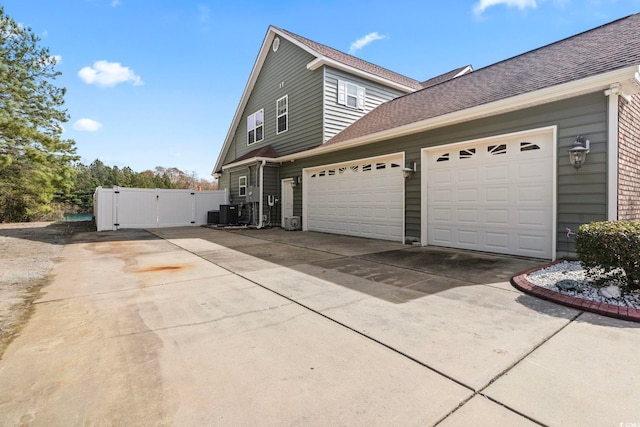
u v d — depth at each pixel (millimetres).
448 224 7273
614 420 1716
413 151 7855
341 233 10398
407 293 4020
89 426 1695
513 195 6141
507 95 6141
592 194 5074
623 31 6719
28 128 9688
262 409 1841
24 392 1994
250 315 3322
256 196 12969
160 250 7570
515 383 2068
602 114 4969
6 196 16641
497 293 3965
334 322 3121
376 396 1955
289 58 13266
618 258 3523
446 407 1845
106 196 12867
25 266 5707
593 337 2711
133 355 2477
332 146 9812
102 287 4387
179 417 1771
